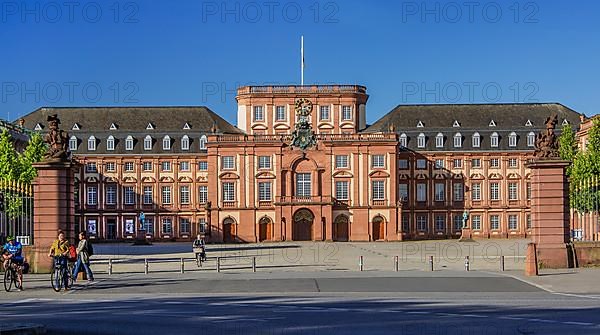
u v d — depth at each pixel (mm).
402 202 126625
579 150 109500
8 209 43094
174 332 21453
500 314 25000
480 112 132000
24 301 29797
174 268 52125
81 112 131375
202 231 125688
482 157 128125
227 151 119188
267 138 119125
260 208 118500
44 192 41406
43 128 127750
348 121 123000
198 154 126375
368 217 118500
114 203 126125
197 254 56594
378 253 78250
